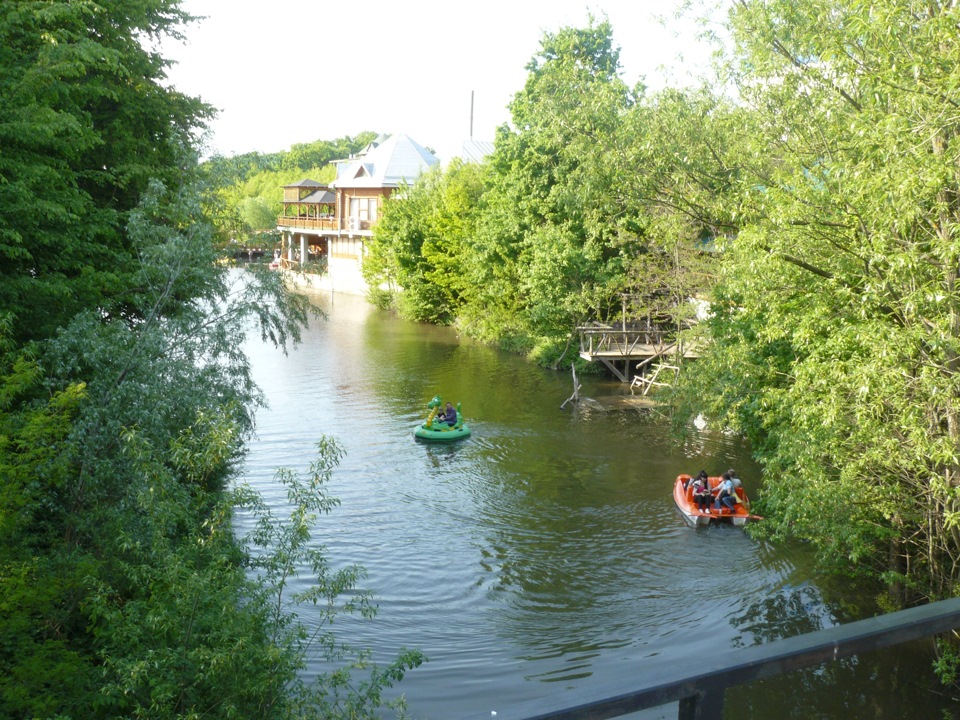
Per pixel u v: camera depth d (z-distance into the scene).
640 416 31.08
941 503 12.54
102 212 16.44
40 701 8.33
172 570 8.45
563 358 40.75
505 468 24.45
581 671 13.17
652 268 31.95
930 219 11.70
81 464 11.99
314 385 36.06
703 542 18.88
